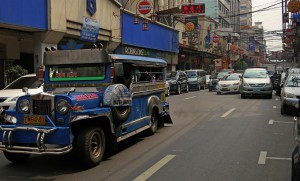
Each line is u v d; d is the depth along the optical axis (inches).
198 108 681.0
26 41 839.7
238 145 349.4
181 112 620.7
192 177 249.8
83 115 266.4
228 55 2886.3
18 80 514.6
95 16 908.6
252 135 401.1
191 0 2050.9
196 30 1918.1
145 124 384.8
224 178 247.1
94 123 290.7
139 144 361.7
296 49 2054.6
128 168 275.0
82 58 318.3
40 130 257.4
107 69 315.6
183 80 1192.2
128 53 1176.2
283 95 561.6
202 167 274.1
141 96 376.2
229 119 526.9
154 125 420.2
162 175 255.1
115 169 273.3
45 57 331.0
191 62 2087.8
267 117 546.3
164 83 452.8
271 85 899.4
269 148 336.2
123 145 358.6
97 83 315.3
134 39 1195.3
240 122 497.4
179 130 440.1
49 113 267.3
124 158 306.2
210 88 1304.1
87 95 291.4
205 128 451.2
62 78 326.0
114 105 304.0
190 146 347.9
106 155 318.3
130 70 351.9
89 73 319.6
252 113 595.5
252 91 890.7
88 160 273.6
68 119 263.0
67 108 263.0
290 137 388.5
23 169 279.6
